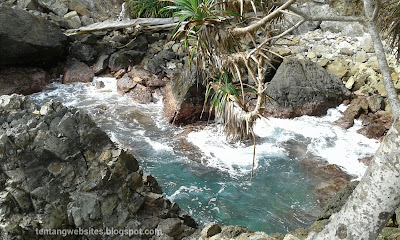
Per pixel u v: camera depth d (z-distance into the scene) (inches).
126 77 356.5
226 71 124.3
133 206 127.1
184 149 272.1
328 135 291.0
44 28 346.9
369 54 355.6
